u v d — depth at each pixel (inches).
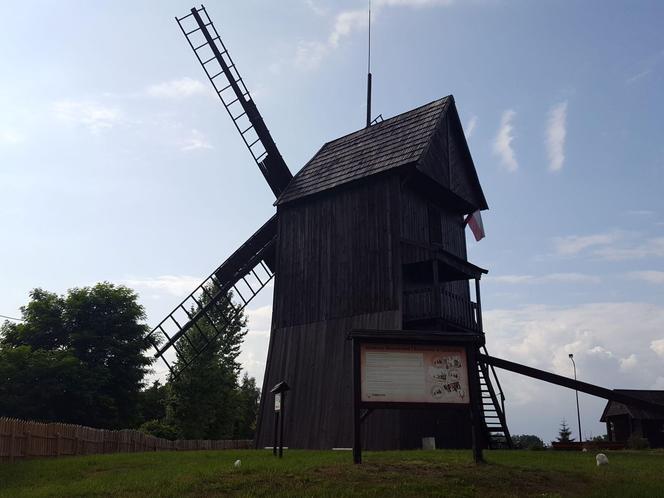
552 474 516.1
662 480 496.4
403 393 553.6
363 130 1238.3
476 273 1100.5
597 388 834.2
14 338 1464.1
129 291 1558.8
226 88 1402.6
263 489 463.5
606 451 789.2
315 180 1182.9
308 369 1056.8
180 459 681.0
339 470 519.2
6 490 506.9
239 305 1355.8
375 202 1072.8
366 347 561.6
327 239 1119.0
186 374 1793.8
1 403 1243.2
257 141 1390.3
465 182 1238.9
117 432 1115.3
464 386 563.5
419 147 1058.1
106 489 486.9
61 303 1514.5
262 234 1291.8
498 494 449.7
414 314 986.7
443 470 517.3
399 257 1013.8
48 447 891.4
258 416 1096.2
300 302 1119.0
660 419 1802.4
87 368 1378.0
